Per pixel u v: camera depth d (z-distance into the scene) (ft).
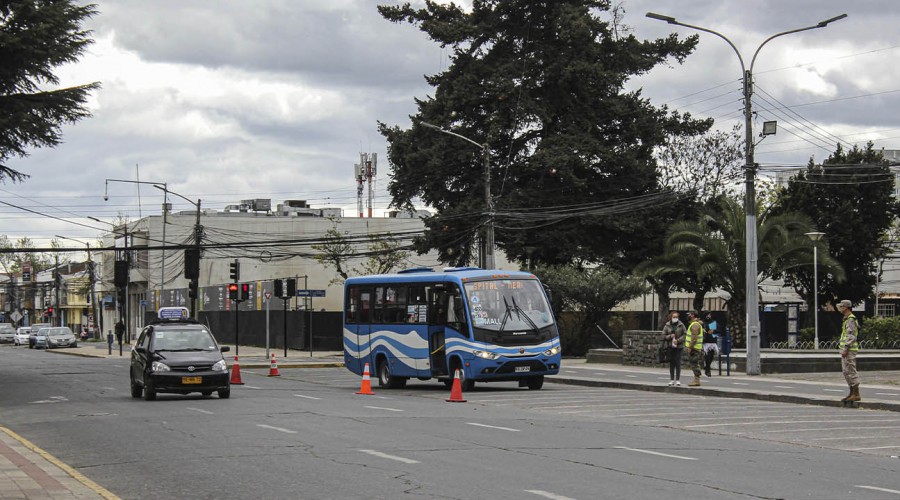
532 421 63.21
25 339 302.86
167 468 42.96
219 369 82.64
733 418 66.54
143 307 295.07
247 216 293.02
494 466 42.32
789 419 65.87
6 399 86.48
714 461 44.47
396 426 59.21
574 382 104.22
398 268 231.30
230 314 238.48
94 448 50.67
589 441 51.96
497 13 180.55
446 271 95.91
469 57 184.44
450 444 50.16
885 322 171.94
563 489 36.42
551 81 177.78
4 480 39.17
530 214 170.19
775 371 115.44
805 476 40.16
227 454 46.80
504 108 174.09
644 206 178.70
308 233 275.18
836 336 190.90
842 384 96.07
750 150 111.34
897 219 229.25
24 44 94.02
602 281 164.04
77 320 402.31
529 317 92.07
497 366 89.56
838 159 203.51
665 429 59.11
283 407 73.87
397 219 280.31
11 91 99.71
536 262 183.52
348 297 108.88
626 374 115.55
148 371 81.61
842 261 200.23
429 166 174.70
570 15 173.17
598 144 174.81
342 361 155.63
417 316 97.55
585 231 180.14
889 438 55.31
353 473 40.50
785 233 150.82
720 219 156.97
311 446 49.42
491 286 92.48
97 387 102.53
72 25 98.37
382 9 187.42
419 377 97.35
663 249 173.78
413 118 186.19
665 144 187.21
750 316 110.93
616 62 186.80
